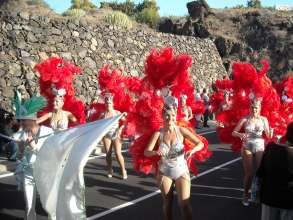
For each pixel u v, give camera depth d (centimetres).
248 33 4259
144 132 664
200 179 1047
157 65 682
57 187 547
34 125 632
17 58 1850
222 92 1852
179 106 676
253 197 527
